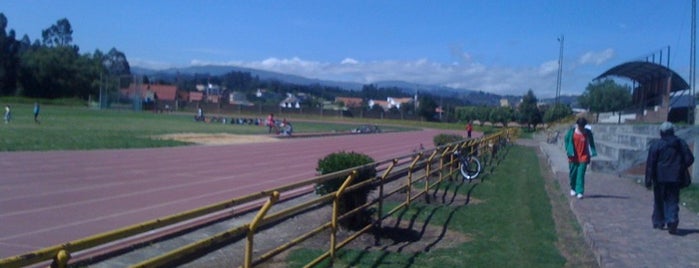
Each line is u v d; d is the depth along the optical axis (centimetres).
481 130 8375
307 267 857
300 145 4441
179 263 948
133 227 510
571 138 1753
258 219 707
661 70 4069
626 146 2955
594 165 2467
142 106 11531
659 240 1181
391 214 1311
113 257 959
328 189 1141
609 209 1554
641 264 995
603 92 7875
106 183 1922
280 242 1120
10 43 11681
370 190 1157
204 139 4469
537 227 1376
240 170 2514
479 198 1823
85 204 1522
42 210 1416
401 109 13125
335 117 11806
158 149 3400
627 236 1210
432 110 11756
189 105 12069
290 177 2314
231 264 960
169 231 1147
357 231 1150
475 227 1361
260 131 6106
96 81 12812
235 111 12081
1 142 3177
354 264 977
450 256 1078
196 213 595
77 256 933
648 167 1267
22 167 2244
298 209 820
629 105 6062
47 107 10469
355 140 5550
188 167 2523
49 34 15512
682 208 1630
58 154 2795
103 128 5216
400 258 1040
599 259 1055
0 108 8825
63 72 12262
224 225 1234
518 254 1115
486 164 2934
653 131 3259
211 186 1966
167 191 1809
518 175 2623
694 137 2122
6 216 1328
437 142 2784
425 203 1639
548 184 2298
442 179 1927
